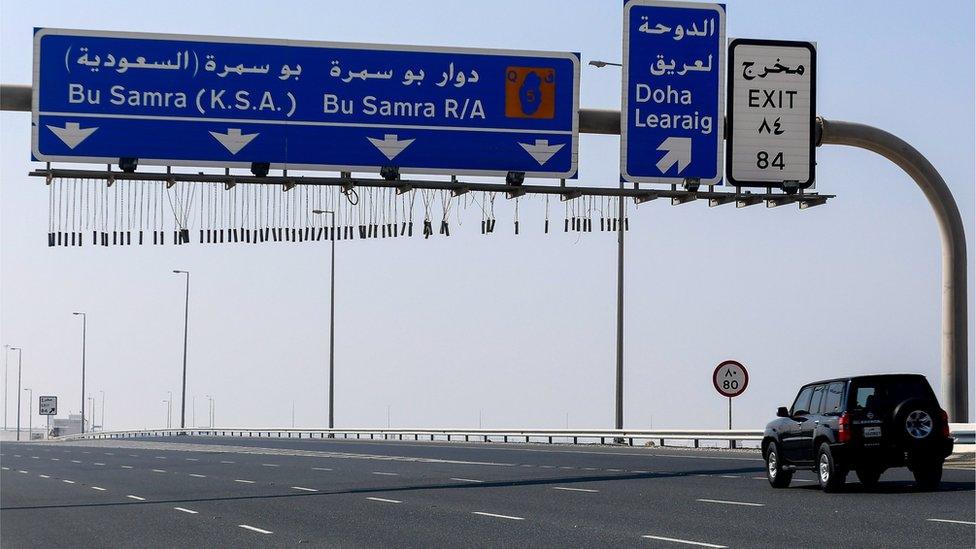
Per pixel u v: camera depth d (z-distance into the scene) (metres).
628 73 33.38
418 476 38.16
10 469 51.12
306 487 34.66
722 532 20.08
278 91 32.25
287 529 23.02
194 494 33.22
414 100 32.69
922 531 19.19
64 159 31.41
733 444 51.78
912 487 27.89
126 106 31.69
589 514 24.12
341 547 19.89
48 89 31.42
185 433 113.00
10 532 24.06
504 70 33.00
